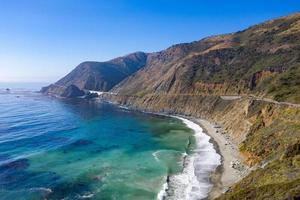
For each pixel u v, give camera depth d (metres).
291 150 43.03
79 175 59.78
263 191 31.00
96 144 86.19
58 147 82.44
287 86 90.94
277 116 69.94
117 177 58.22
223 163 64.06
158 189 51.78
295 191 27.05
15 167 65.00
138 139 92.56
